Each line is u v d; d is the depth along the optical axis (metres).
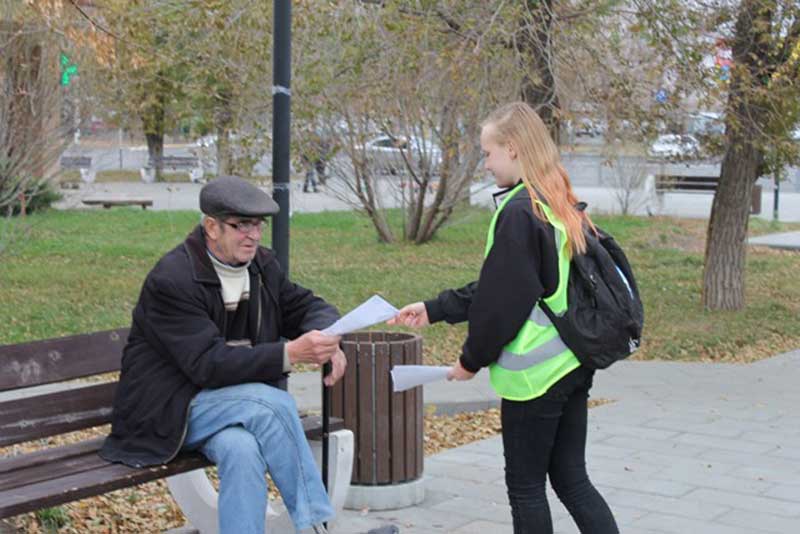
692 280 14.58
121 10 9.82
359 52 10.27
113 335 4.67
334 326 4.10
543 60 10.45
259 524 3.99
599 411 7.99
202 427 4.10
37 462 4.14
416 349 5.59
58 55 13.26
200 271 4.17
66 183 22.83
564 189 4.04
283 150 5.06
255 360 4.05
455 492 5.92
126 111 15.10
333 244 17.72
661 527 5.36
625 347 3.99
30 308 11.25
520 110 4.09
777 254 18.48
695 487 6.05
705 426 7.53
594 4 10.30
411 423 5.63
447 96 13.10
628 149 18.06
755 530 5.33
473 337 3.91
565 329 3.90
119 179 32.91
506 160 4.06
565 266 3.92
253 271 4.38
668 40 9.90
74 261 14.87
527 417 4.01
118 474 3.95
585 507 4.16
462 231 19.30
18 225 17.50
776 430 7.44
